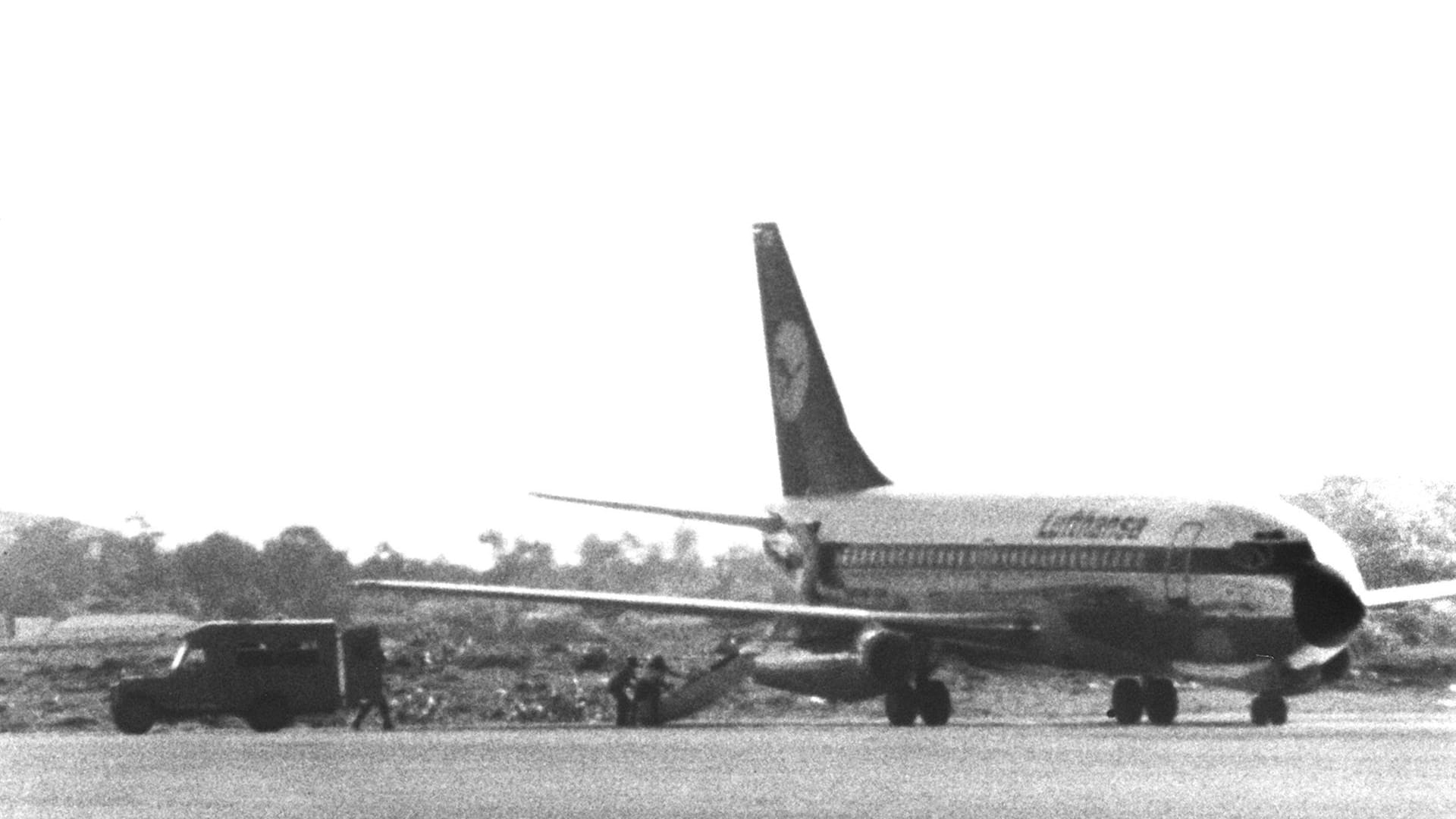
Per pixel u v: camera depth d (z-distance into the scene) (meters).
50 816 93.50
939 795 99.25
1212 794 98.75
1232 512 165.50
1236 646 163.50
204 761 122.75
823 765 117.00
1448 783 103.62
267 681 171.62
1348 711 195.12
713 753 127.81
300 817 92.25
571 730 167.38
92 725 199.75
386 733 164.25
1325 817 89.19
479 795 100.62
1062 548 176.88
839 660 178.88
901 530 194.25
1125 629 171.12
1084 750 128.38
